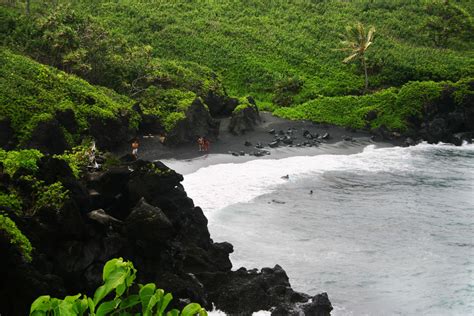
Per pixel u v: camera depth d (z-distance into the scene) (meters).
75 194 27.52
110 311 6.00
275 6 110.50
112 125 55.31
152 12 97.00
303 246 37.16
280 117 73.94
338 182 51.41
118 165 31.69
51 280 23.78
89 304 5.81
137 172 30.02
